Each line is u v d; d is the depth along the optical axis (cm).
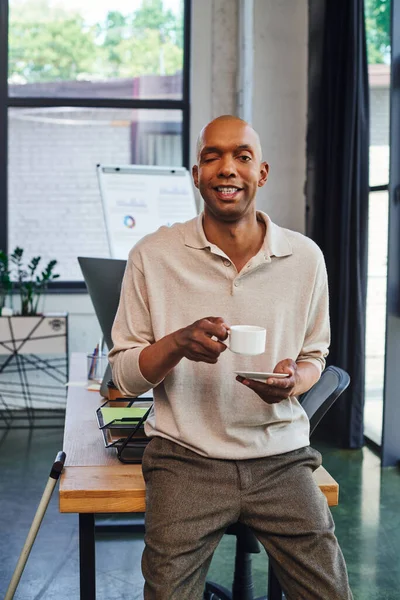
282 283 173
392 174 406
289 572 156
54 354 545
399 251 412
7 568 284
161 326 171
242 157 168
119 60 558
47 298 543
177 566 150
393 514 345
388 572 286
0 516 337
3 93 546
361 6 440
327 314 182
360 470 411
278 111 543
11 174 552
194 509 156
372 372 480
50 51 552
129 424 187
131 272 175
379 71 465
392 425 416
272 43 538
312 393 197
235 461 165
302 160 547
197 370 167
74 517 337
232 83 553
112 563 292
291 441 171
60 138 554
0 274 511
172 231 177
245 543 229
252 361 168
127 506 165
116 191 438
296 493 162
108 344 244
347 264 445
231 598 242
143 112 559
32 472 403
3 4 545
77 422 215
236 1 546
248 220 172
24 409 546
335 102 471
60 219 558
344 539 315
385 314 415
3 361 541
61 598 261
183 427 165
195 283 170
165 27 557
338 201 466
